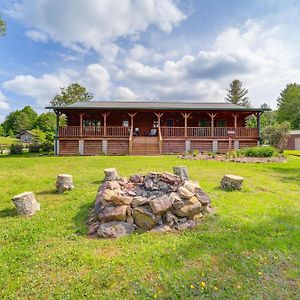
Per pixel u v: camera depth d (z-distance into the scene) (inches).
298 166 426.9
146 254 127.1
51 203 220.2
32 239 147.3
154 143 713.0
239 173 357.7
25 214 190.9
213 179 314.7
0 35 706.2
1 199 237.3
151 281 105.8
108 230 153.3
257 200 225.3
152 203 163.6
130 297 96.5
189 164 441.1
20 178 329.4
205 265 117.9
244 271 114.1
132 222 162.2
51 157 595.2
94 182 298.0
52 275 110.7
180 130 738.8
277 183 299.7
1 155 763.4
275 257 126.3
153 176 204.5
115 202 167.5
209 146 727.1
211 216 179.8
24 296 97.1
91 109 714.8
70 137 706.2
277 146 742.5
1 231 159.6
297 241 143.3
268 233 153.8
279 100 2112.5
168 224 163.0
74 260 122.8
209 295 98.3
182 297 96.8
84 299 95.1
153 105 789.9
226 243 139.5
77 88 1624.0
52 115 2092.8
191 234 152.6
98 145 712.4
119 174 344.8
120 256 125.9
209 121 832.3
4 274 110.7
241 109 716.7
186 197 171.9
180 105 803.4
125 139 716.7
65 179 257.9
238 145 731.4
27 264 119.3
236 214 186.9
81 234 155.8
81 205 208.7
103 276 108.7
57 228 163.6
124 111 751.7
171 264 118.0
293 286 105.1
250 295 99.0
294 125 1777.8
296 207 208.2
